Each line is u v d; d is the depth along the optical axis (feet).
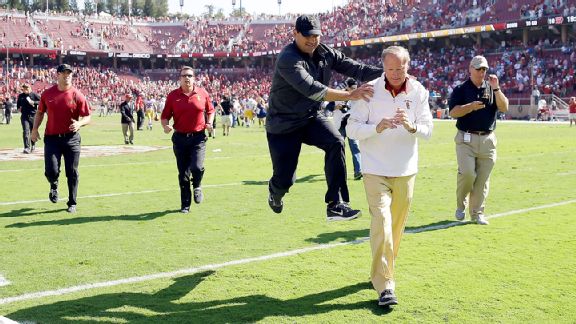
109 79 254.47
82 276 19.30
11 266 20.48
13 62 251.80
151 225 27.35
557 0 166.61
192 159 30.04
